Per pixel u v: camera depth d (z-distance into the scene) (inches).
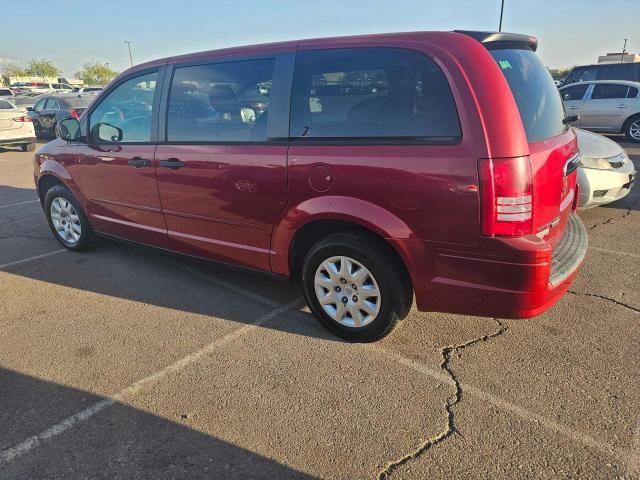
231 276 172.4
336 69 115.4
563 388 106.4
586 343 123.5
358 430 96.0
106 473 86.7
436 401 103.7
